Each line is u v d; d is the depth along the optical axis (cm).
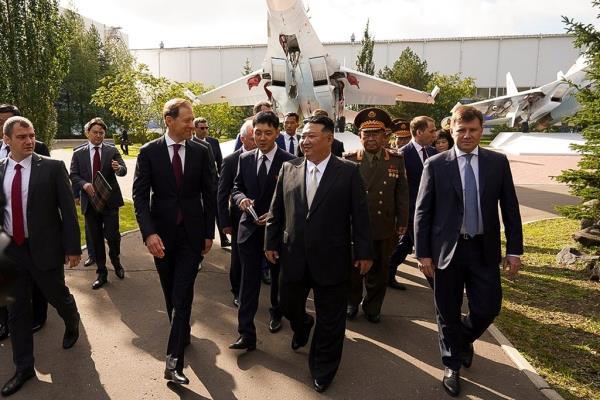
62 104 4525
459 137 304
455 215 307
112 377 320
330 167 308
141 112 1767
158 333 390
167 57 6231
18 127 316
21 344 310
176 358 312
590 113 571
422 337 394
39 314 397
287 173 322
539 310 464
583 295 504
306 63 1365
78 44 4481
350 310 430
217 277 547
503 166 309
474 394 306
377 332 403
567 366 352
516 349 370
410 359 355
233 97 2136
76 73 4428
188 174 333
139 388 307
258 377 323
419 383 320
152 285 508
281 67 1370
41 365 335
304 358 352
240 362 344
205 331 399
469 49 5588
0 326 380
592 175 575
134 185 331
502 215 317
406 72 3784
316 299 312
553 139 2961
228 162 431
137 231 766
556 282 546
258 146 381
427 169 323
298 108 1463
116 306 448
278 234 333
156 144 334
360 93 1908
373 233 408
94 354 353
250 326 360
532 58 5481
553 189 1341
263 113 377
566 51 5403
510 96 3191
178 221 331
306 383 316
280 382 317
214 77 6178
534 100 3162
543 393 308
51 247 326
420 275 575
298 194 309
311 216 302
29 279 320
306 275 310
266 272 532
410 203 506
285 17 1273
